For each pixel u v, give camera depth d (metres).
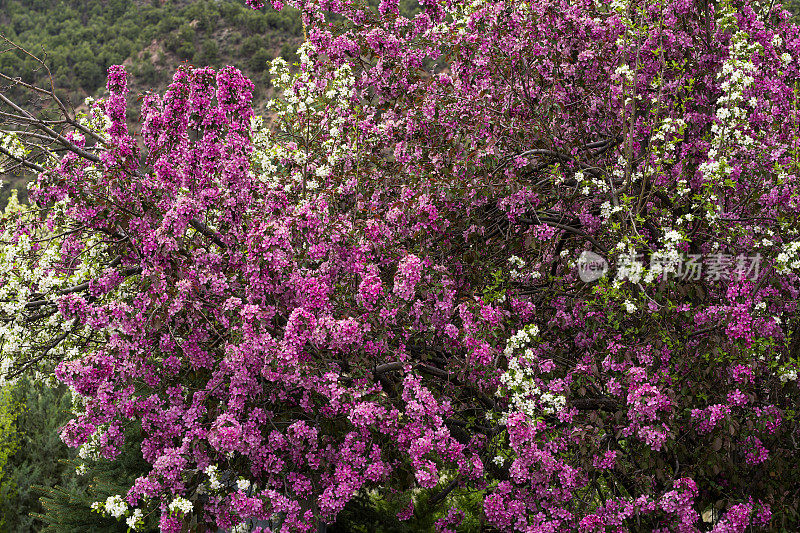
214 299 4.37
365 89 5.97
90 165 4.62
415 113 5.61
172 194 4.55
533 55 5.98
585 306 5.01
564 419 4.27
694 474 4.32
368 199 5.66
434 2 5.55
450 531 4.31
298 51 5.99
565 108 6.13
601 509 4.04
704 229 5.05
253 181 4.73
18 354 5.02
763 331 4.41
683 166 5.23
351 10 5.68
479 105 5.72
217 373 4.18
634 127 5.54
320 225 4.63
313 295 4.13
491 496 4.05
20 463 11.98
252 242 4.12
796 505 4.16
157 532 5.11
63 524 7.18
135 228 4.39
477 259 5.42
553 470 4.00
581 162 5.68
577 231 5.48
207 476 3.98
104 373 3.99
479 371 4.32
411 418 4.09
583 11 5.87
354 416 3.86
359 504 8.16
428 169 5.46
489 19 5.94
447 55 6.03
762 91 5.26
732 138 4.85
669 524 4.09
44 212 4.85
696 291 4.55
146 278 4.18
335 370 4.20
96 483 7.34
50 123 5.04
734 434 4.09
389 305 4.38
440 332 4.60
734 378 4.20
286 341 3.91
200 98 4.55
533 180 6.08
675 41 5.54
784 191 4.78
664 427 4.05
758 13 5.70
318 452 4.24
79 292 4.44
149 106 4.85
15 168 4.97
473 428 5.09
